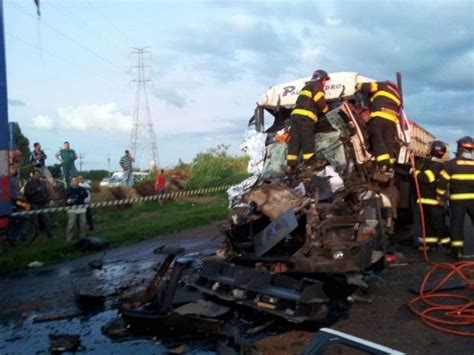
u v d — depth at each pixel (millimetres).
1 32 8883
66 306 7555
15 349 5938
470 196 8891
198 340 5996
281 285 6215
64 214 15328
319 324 6090
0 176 9047
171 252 6734
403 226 10633
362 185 8070
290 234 7195
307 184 7758
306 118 8570
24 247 12211
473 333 5648
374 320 6227
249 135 10047
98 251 11828
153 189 20922
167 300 6484
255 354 5238
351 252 6676
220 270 7070
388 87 9094
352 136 8648
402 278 7961
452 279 7676
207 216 16391
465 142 8953
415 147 11398
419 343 5457
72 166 17703
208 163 25672
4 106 9000
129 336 6223
